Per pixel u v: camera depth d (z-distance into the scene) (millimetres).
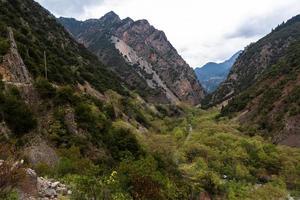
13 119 32406
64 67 79938
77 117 44688
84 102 54188
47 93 44031
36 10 126875
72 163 22984
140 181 16781
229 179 71125
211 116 158125
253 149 85000
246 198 60219
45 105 42094
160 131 104688
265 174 76438
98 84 97438
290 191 67812
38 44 79375
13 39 56531
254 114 124938
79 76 87125
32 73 53875
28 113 34719
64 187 13477
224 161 79438
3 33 54594
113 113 75562
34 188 11547
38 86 44125
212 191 57531
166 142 84625
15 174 10320
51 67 66562
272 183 68688
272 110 116188
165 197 18328
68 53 108000
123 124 71188
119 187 14703
